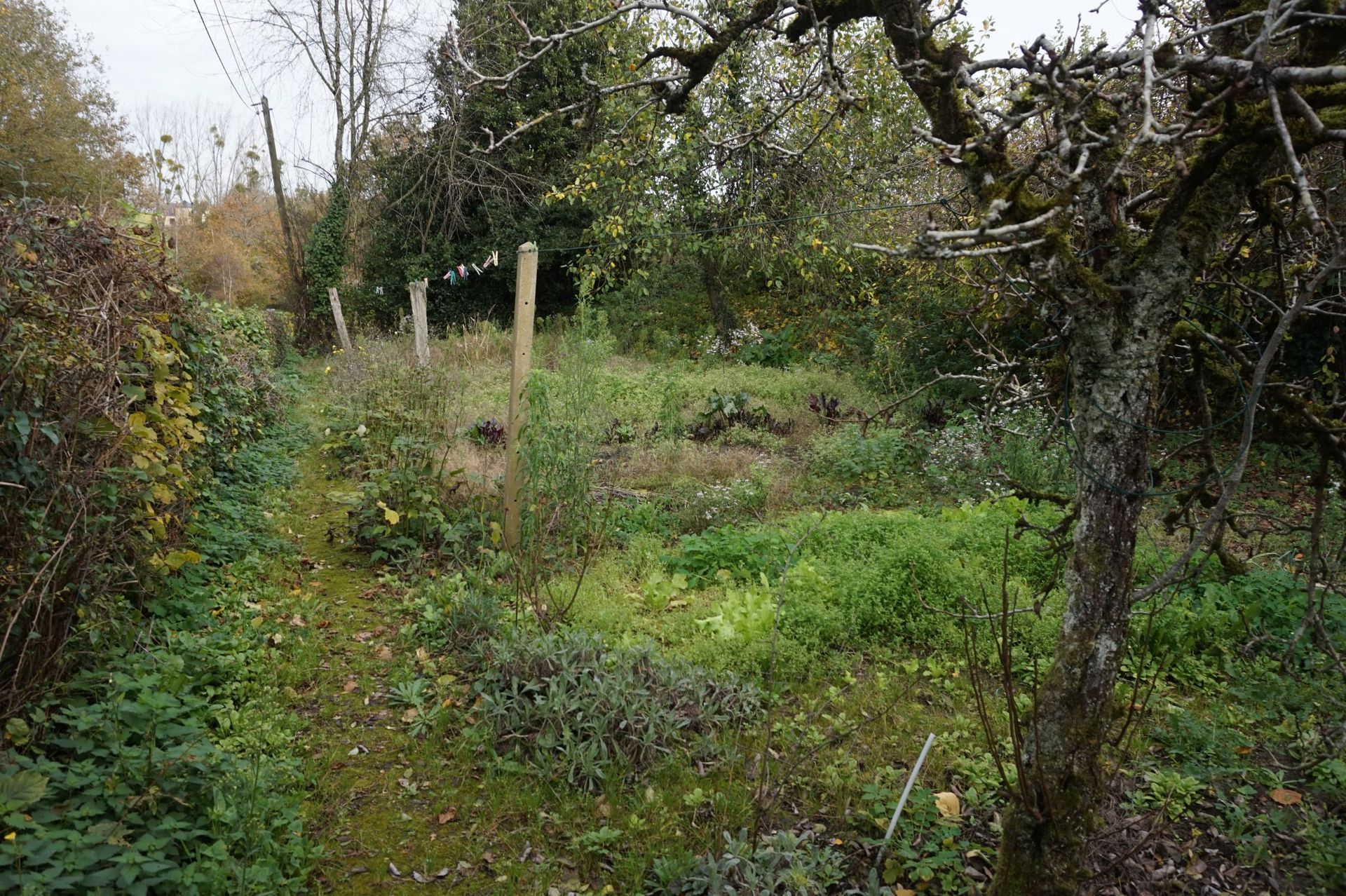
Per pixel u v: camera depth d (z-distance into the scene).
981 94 2.45
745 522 7.52
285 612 5.35
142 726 3.12
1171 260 2.24
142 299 4.40
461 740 4.09
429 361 12.15
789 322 18.09
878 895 3.07
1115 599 2.40
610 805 3.62
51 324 3.48
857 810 3.61
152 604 4.58
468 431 9.79
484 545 6.39
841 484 8.98
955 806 3.58
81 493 3.56
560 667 4.34
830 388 13.66
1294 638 2.89
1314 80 1.60
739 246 13.67
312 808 3.51
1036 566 5.84
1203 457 2.75
